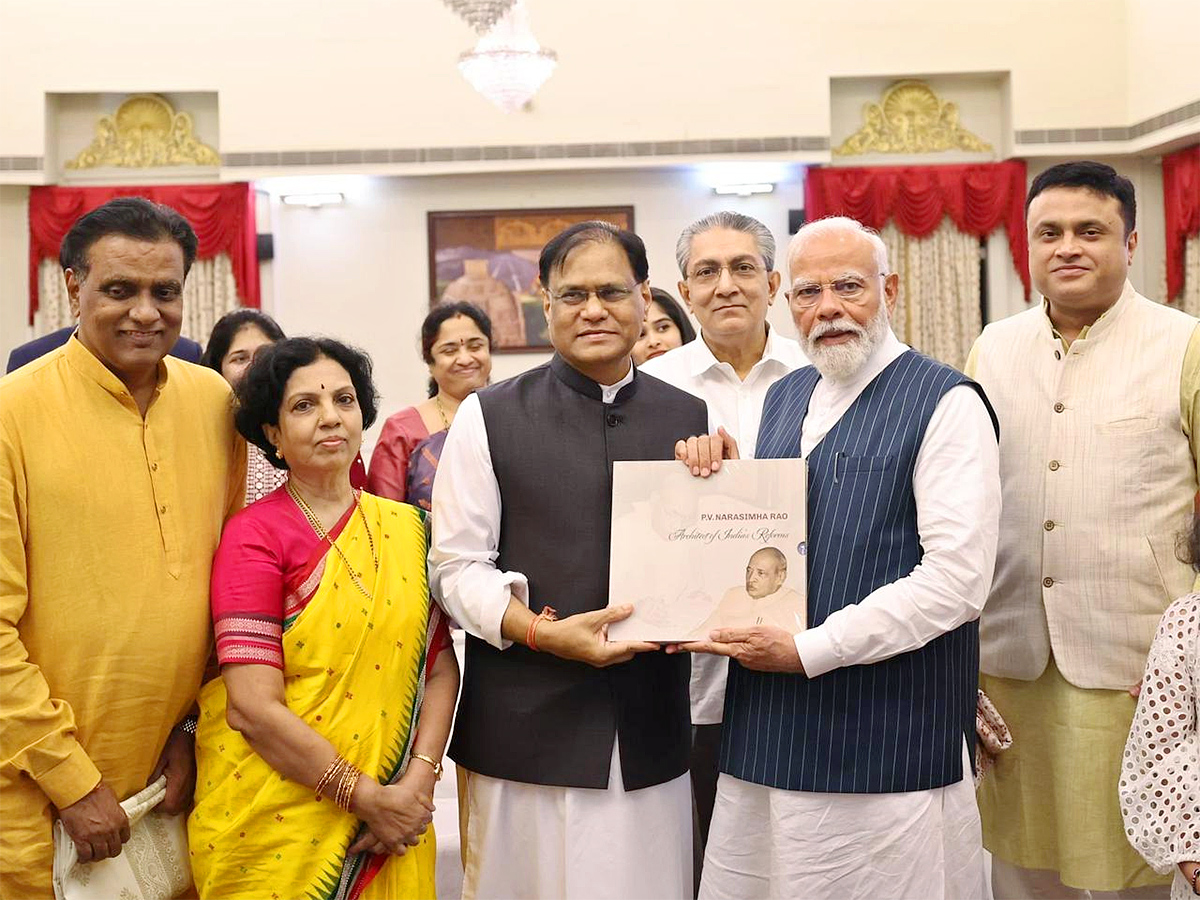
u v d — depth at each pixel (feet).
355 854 6.09
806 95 28.09
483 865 6.72
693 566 6.42
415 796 6.13
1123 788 5.98
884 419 6.47
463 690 6.97
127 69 28.02
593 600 6.61
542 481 6.70
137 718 6.05
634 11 27.99
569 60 27.96
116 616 5.98
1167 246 27.73
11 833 5.79
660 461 6.56
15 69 27.94
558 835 6.59
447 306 11.87
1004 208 28.55
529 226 29.04
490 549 6.77
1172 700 5.88
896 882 6.24
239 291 28.45
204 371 6.82
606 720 6.55
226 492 6.68
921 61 28.19
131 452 6.11
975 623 6.68
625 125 27.99
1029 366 7.74
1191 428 7.28
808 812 6.31
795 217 29.09
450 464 6.85
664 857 6.73
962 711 6.50
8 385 5.96
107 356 6.02
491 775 6.66
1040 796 7.73
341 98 27.91
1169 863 5.73
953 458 6.26
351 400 6.39
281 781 5.99
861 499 6.36
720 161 27.96
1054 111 28.07
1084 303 7.48
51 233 28.27
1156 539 7.27
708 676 8.40
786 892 6.34
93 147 28.94
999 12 28.12
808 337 6.61
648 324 11.57
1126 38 27.99
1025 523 7.59
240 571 6.10
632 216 29.04
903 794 6.27
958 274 28.91
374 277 29.17
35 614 5.92
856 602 6.29
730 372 9.11
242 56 27.94
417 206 29.09
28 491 5.88
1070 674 7.42
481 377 11.76
